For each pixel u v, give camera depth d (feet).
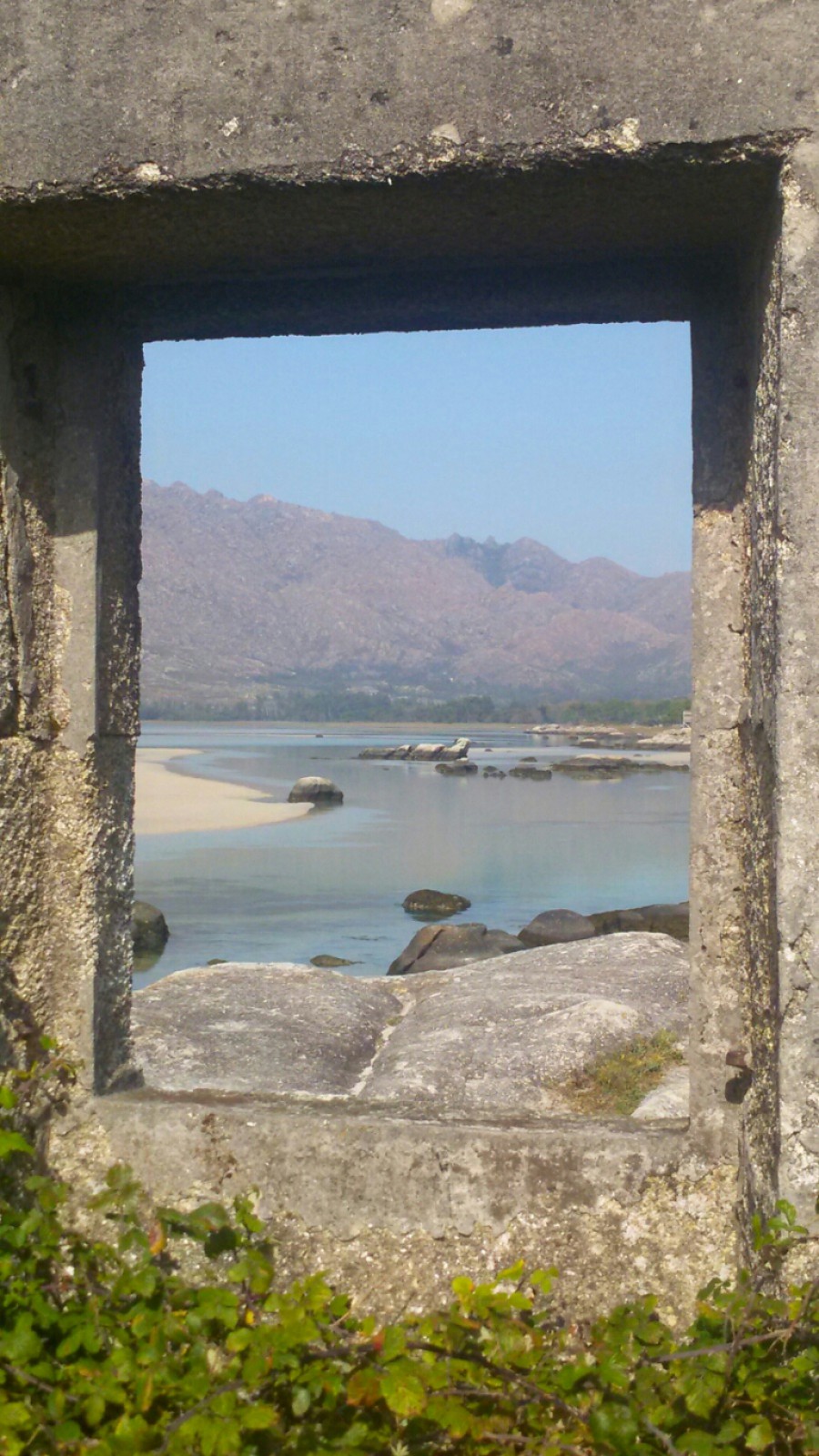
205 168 9.82
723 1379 8.83
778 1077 9.28
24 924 11.28
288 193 9.93
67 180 9.98
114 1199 10.25
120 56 9.95
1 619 10.88
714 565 10.82
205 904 60.13
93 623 11.60
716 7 9.32
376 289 11.75
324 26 9.74
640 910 50.42
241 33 9.83
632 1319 9.45
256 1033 21.74
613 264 11.32
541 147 9.46
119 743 12.21
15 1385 9.11
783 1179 9.21
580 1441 8.87
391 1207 10.69
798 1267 9.23
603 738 380.58
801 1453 8.81
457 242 10.85
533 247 10.95
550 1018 22.38
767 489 9.60
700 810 10.80
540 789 148.25
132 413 12.46
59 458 11.66
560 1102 19.47
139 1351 9.11
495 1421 8.96
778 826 9.20
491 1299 9.40
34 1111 11.28
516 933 52.65
